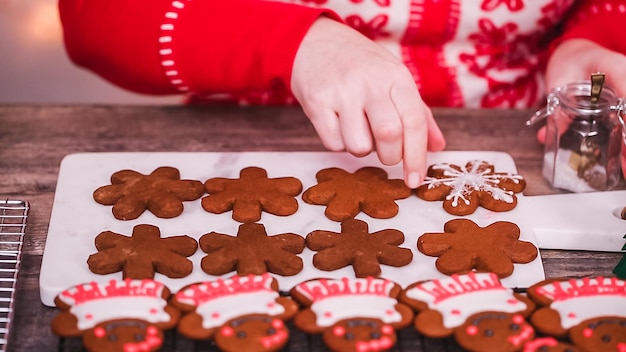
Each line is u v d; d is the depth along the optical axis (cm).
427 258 74
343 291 68
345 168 83
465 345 64
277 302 67
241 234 74
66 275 72
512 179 81
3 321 67
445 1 96
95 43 91
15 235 76
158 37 88
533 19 98
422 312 67
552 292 68
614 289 69
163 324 66
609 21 95
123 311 66
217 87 90
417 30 98
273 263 72
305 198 79
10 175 83
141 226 75
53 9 145
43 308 71
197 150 87
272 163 83
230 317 66
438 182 80
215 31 87
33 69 147
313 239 74
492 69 101
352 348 64
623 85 85
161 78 90
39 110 92
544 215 78
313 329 65
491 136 90
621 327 66
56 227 76
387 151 77
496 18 98
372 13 96
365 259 72
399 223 77
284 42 83
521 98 102
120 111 93
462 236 75
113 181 81
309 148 88
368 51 80
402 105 77
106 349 64
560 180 83
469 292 68
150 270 71
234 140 89
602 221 78
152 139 89
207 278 71
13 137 88
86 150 87
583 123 81
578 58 90
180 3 88
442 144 83
